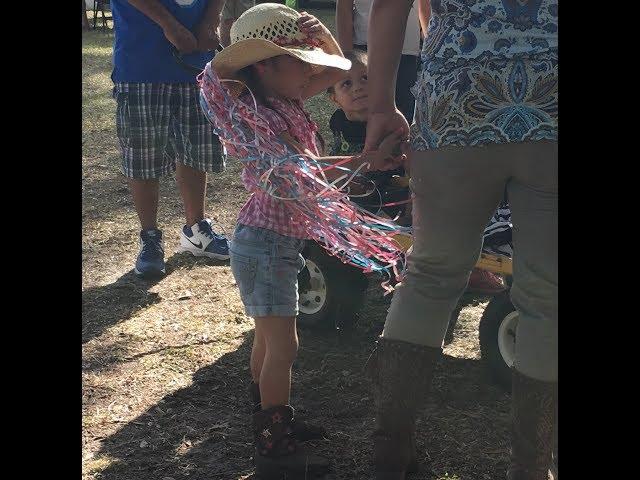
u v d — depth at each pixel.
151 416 3.27
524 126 2.33
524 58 2.32
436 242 2.48
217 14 4.76
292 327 2.79
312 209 2.65
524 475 2.42
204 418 3.26
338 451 3.00
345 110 3.67
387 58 2.51
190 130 4.79
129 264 5.02
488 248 3.52
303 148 2.69
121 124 4.69
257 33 2.80
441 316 2.53
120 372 3.62
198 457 2.99
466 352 3.79
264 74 2.79
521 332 2.40
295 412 3.29
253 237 2.76
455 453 2.98
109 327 4.11
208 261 5.06
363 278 3.92
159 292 4.58
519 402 2.40
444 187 2.44
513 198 2.43
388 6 2.49
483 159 2.38
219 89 2.71
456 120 2.38
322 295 3.93
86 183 6.65
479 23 2.35
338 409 3.31
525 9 2.32
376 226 2.73
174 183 6.69
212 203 6.20
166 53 4.66
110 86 10.55
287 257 2.77
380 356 2.55
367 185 3.62
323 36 2.96
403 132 2.58
